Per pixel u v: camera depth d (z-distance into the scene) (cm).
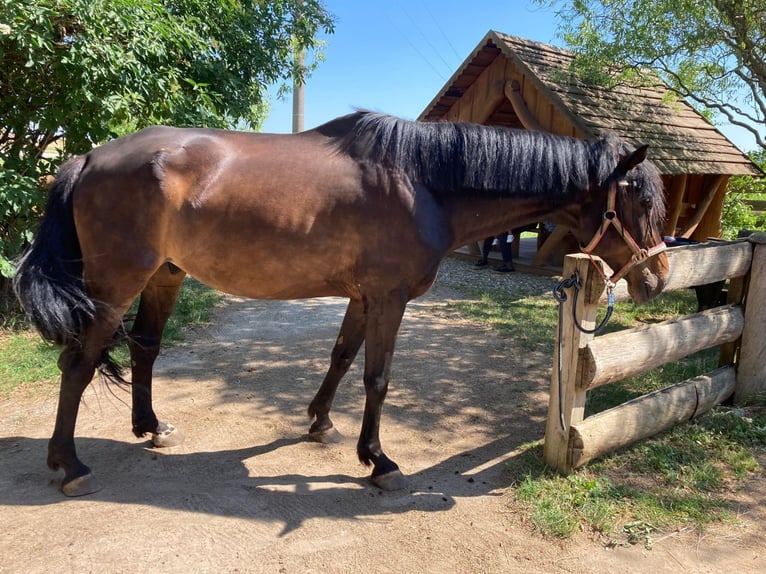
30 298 241
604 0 755
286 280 261
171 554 217
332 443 328
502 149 267
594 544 233
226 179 250
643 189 260
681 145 869
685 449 316
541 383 434
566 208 281
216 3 633
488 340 546
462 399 401
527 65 809
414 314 649
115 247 249
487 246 949
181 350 494
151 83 505
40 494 259
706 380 351
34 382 395
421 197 255
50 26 409
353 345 311
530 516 248
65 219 256
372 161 255
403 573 213
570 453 278
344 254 255
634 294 277
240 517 245
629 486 276
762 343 374
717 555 228
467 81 934
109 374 273
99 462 293
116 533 227
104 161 252
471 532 240
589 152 272
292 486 275
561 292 271
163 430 315
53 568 206
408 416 369
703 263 327
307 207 249
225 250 253
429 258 257
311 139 269
